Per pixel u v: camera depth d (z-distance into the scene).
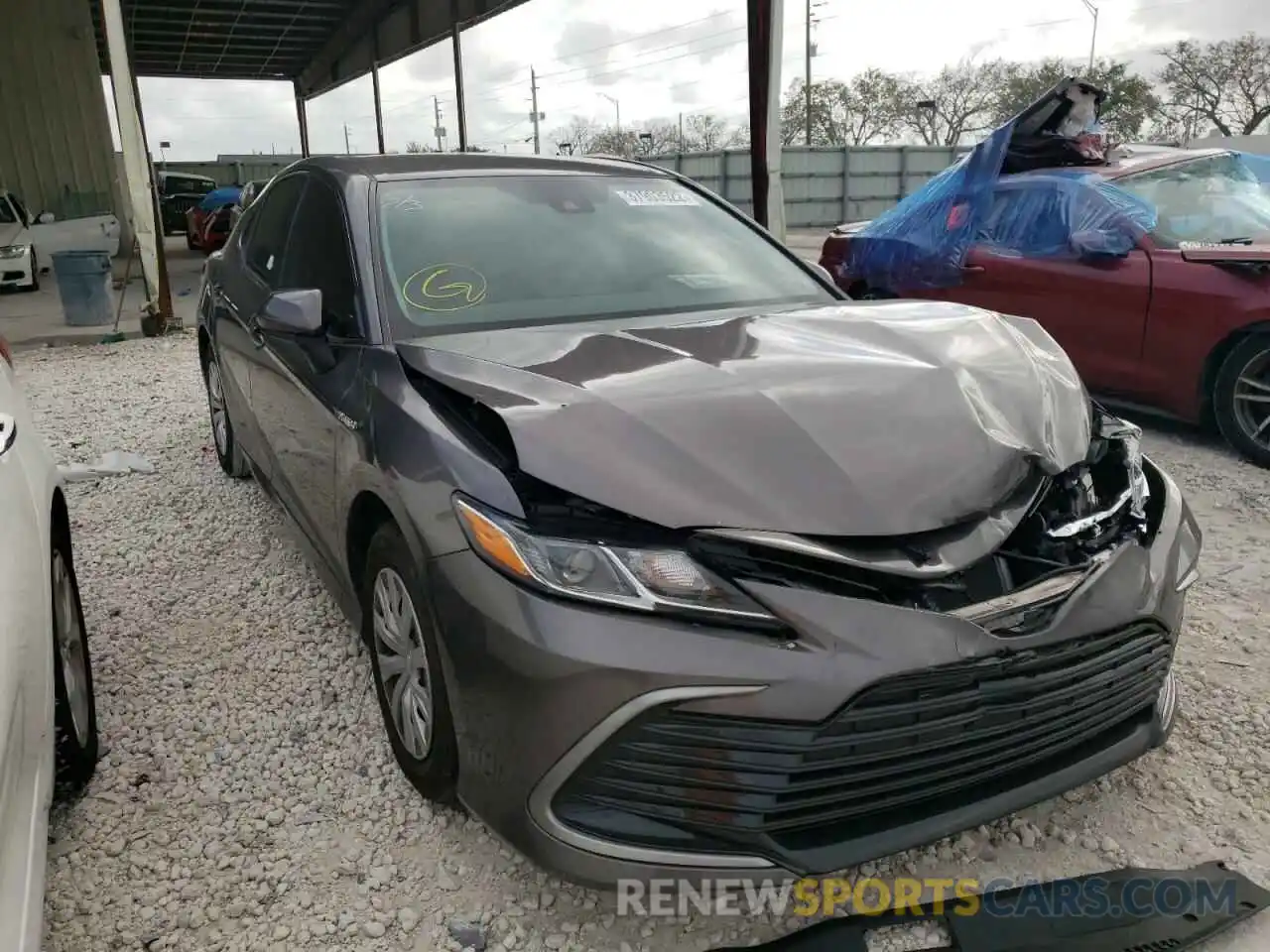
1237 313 5.30
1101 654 2.25
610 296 3.21
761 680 1.92
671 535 2.03
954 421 2.34
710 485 2.08
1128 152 7.00
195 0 19.09
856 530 2.04
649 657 1.93
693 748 1.97
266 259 4.15
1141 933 2.19
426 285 3.08
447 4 18.55
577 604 1.99
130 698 3.26
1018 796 2.20
